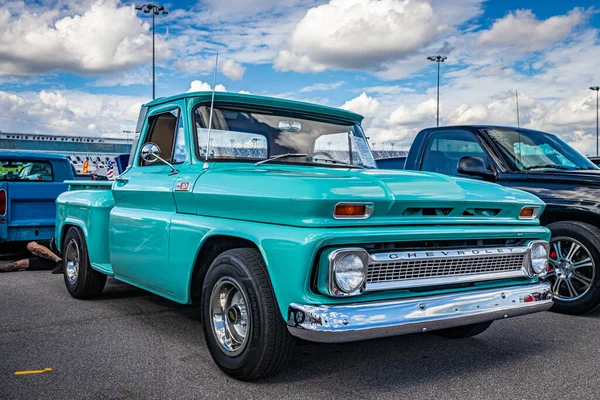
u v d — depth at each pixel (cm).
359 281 288
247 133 416
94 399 309
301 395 315
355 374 350
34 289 621
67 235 581
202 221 363
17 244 1001
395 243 309
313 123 450
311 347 406
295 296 290
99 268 512
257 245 311
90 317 493
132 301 561
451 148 635
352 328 278
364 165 457
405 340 429
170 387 326
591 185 528
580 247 520
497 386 332
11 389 323
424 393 320
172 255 387
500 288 341
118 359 376
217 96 414
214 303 348
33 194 812
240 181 341
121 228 463
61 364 366
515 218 369
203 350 397
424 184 332
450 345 416
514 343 424
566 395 319
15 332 443
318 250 286
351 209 294
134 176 460
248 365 319
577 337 443
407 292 311
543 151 607
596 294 504
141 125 477
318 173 351
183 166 408
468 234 329
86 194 550
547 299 360
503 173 575
